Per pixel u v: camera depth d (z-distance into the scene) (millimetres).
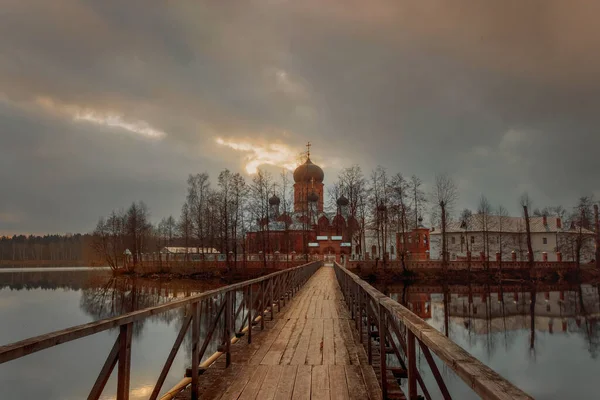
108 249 76875
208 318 22672
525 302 34000
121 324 3506
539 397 13148
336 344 8469
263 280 10391
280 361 7086
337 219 64562
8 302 33938
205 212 57125
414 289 42156
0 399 11297
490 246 67375
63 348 16969
